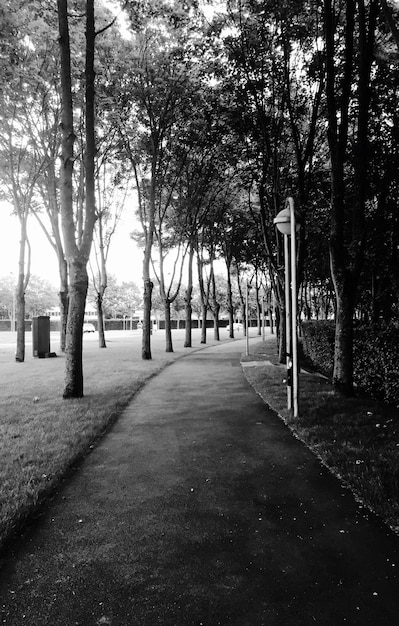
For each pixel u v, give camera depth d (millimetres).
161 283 22766
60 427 6848
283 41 10203
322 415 7266
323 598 2566
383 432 6043
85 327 64688
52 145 17906
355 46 9617
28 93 15484
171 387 10953
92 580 2787
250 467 4957
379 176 10875
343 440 5766
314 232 14078
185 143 18031
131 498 4125
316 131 11742
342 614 2422
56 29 12664
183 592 2645
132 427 6941
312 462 5102
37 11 10898
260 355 19578
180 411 8078
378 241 10758
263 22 10484
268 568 2896
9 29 10570
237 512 3781
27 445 5848
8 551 3170
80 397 9492
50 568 2936
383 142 10398
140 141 18500
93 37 9125
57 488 4398
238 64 11539
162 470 4902
